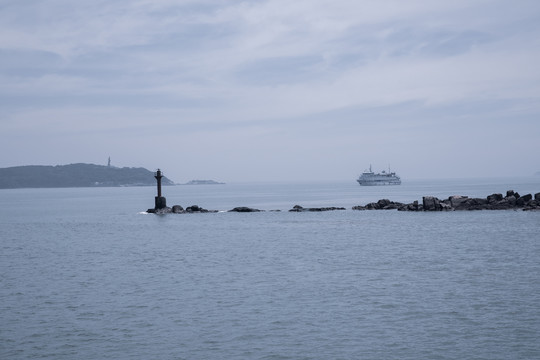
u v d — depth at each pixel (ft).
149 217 425.69
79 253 219.61
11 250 233.55
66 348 98.37
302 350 96.17
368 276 155.84
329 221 351.46
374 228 299.38
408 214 385.29
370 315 115.03
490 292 132.05
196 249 225.56
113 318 115.96
